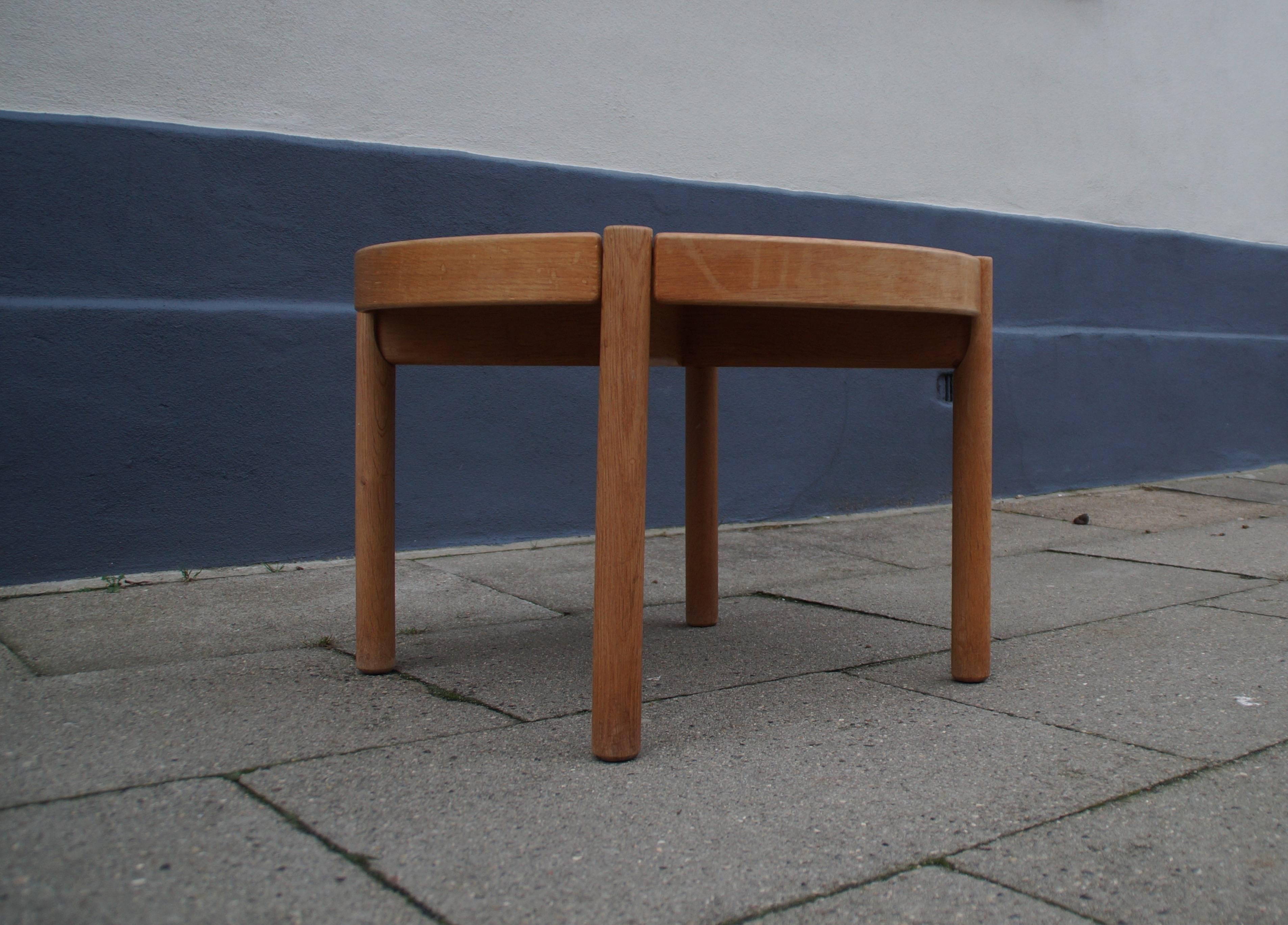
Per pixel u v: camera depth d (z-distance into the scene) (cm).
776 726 136
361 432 153
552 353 141
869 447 328
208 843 99
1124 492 376
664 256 117
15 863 95
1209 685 155
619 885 93
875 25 325
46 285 216
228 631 183
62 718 135
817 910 89
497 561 251
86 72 218
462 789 114
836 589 226
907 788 116
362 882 92
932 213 339
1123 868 98
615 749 122
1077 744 130
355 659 165
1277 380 436
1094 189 383
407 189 251
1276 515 329
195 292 229
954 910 90
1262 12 429
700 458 187
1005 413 357
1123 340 386
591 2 274
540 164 268
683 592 223
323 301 243
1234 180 428
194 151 227
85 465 219
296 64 238
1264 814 110
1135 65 389
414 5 251
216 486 231
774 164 309
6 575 213
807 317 150
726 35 297
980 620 154
